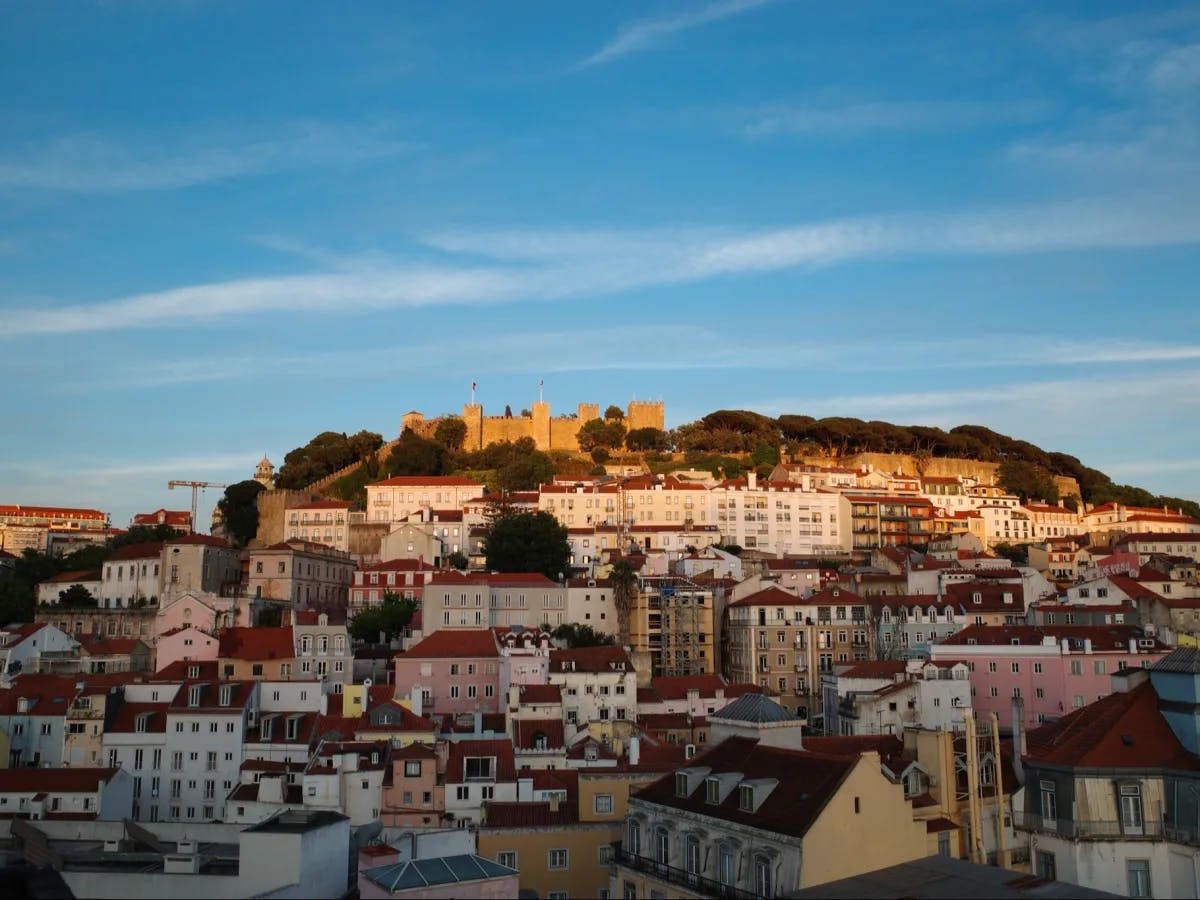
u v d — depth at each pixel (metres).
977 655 146.12
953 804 85.12
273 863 76.25
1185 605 168.75
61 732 134.75
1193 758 75.81
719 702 161.25
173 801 129.88
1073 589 177.88
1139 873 74.12
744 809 77.75
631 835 89.56
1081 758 76.56
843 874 71.19
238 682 139.75
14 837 106.38
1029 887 65.50
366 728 127.50
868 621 192.38
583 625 199.75
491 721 137.75
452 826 100.19
